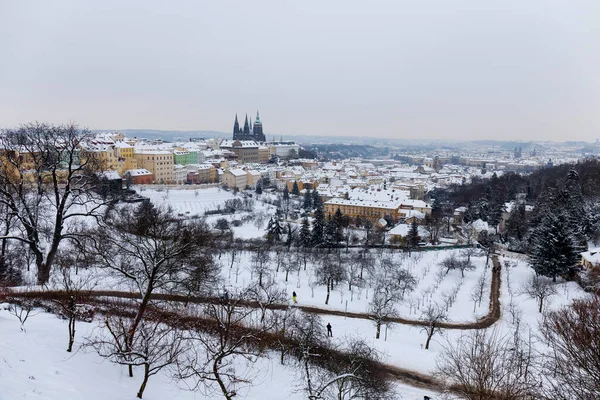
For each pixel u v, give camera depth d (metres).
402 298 89.88
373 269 108.75
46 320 46.59
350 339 64.12
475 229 170.88
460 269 116.62
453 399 46.72
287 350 53.34
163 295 63.91
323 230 142.38
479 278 109.75
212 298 57.25
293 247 139.38
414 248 146.12
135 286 68.62
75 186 74.69
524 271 114.75
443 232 177.50
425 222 187.00
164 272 47.94
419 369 56.88
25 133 96.56
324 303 85.81
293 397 41.59
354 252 134.00
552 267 100.12
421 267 122.06
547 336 55.19
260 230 168.50
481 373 38.97
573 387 35.62
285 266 104.12
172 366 41.25
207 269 66.12
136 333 43.78
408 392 50.47
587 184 173.38
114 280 69.75
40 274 62.81
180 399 35.75
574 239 111.75
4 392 26.19
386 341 66.88
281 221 184.88
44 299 54.22
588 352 35.16
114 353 33.94
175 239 54.66
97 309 52.69
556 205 143.88
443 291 101.06
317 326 59.31
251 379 43.19
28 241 62.75
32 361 32.69
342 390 41.66
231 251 121.31
